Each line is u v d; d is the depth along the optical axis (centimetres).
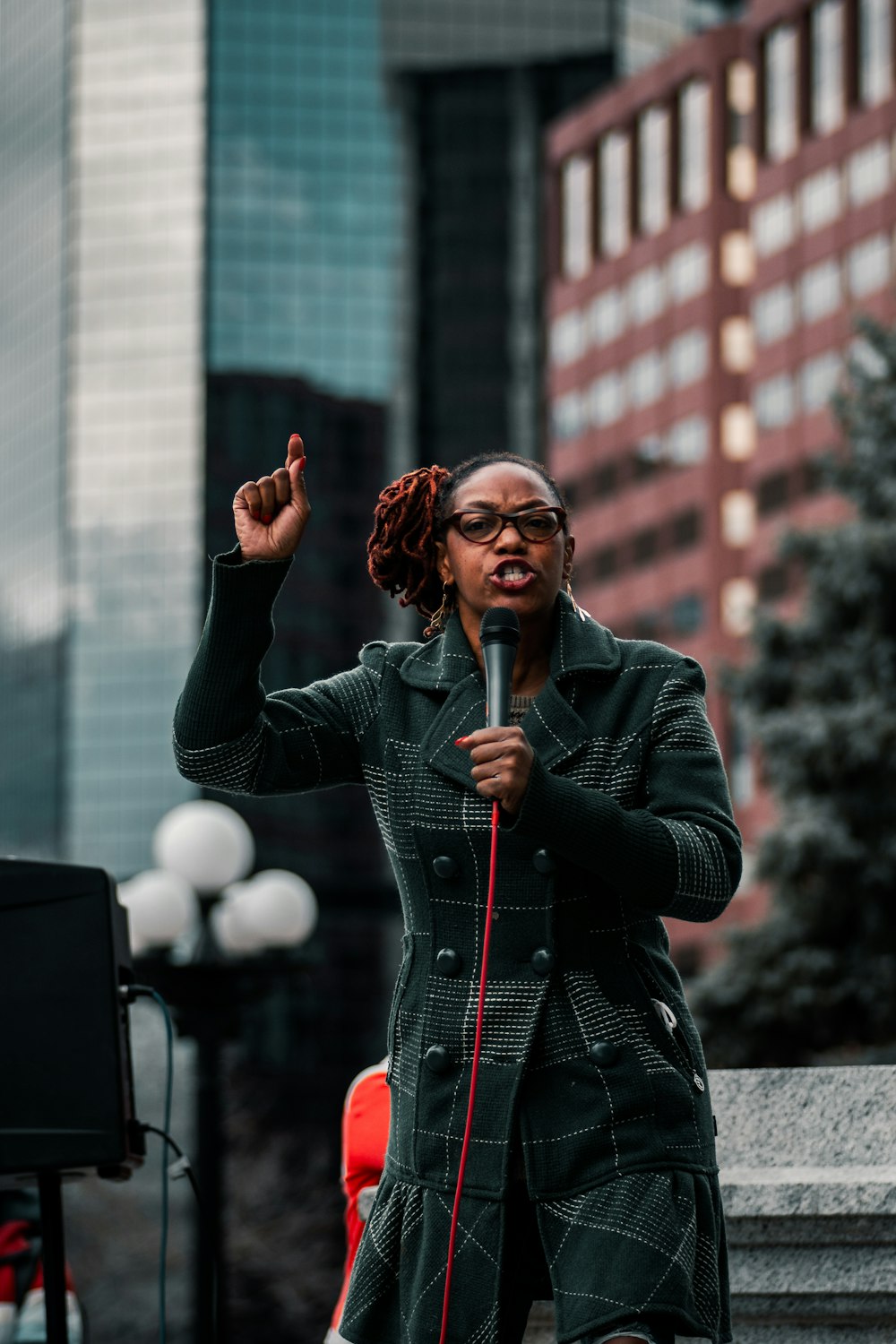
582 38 14338
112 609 13588
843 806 4197
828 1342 694
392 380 13875
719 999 4209
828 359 11562
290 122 14138
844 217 11612
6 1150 511
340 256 14000
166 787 13175
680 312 12462
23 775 13888
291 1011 12338
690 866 492
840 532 4391
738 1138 745
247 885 2062
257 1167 6575
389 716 543
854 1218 689
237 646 530
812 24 11938
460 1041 505
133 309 14025
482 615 534
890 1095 741
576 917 507
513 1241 497
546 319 13450
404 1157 510
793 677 4456
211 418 13712
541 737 519
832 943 4203
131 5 14388
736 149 12300
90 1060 519
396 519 561
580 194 13275
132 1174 550
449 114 14212
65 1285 561
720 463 12038
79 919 526
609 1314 462
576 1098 493
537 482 541
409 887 526
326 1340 549
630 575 12506
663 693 528
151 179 14088
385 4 14262
